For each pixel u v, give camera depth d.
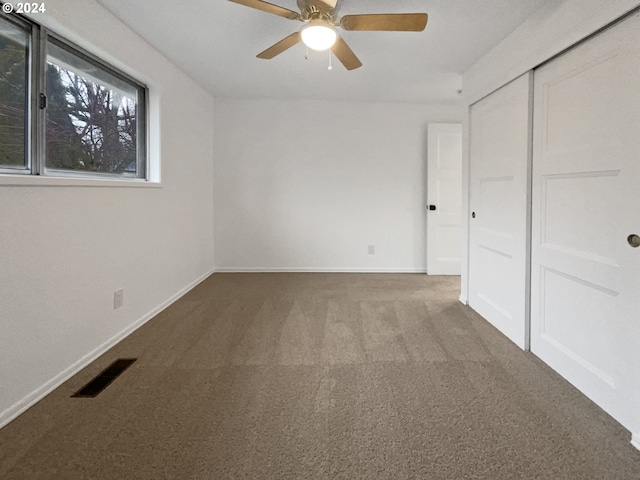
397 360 2.14
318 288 3.76
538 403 1.70
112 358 2.15
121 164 2.62
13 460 1.32
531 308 2.23
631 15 1.46
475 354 2.22
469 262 3.15
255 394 1.78
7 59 1.66
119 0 2.10
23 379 1.63
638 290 1.45
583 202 1.76
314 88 3.86
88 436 1.46
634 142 1.46
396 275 4.40
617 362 1.56
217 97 4.34
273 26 2.43
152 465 1.31
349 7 2.12
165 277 3.10
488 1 2.03
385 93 4.00
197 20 2.34
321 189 4.49
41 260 1.73
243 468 1.30
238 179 4.45
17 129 1.73
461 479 1.25
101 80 2.37
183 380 1.91
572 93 1.83
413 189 4.51
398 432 1.49
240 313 2.97
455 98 4.18
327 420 1.57
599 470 1.29
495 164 2.62
